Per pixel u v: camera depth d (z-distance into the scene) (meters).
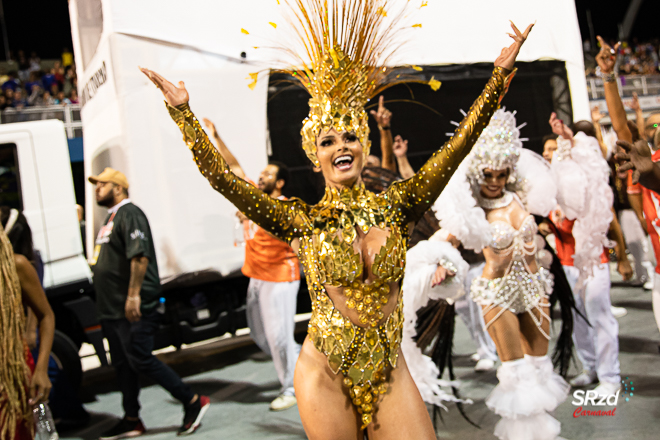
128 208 3.78
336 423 1.80
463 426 3.43
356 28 1.96
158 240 4.42
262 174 4.11
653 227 2.98
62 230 4.48
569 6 6.04
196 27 4.43
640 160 2.15
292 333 4.02
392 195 1.88
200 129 1.70
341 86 1.85
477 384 4.09
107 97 4.49
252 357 5.47
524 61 5.80
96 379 5.39
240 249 4.71
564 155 3.40
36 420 2.31
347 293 1.79
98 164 4.96
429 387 3.03
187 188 4.49
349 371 1.80
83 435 3.95
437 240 3.07
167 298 4.71
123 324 3.69
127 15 4.25
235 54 4.52
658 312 3.04
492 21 5.57
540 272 2.95
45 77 14.37
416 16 5.12
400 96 5.52
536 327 2.88
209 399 4.24
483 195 2.99
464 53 5.43
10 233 3.14
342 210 1.83
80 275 4.48
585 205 3.34
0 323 2.16
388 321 1.85
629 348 4.46
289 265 3.97
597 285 3.61
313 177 5.01
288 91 4.89
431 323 3.25
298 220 1.84
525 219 2.88
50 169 4.50
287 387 4.02
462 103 5.70
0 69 16.52
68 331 4.44
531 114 6.02
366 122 1.90
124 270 3.75
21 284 2.34
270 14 4.54
